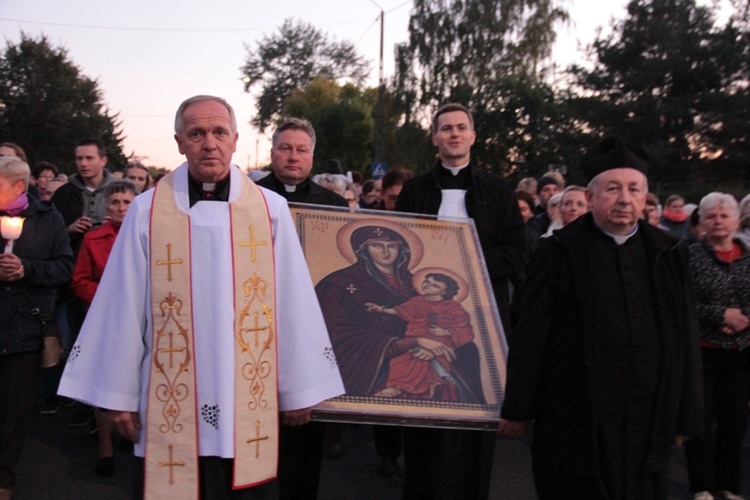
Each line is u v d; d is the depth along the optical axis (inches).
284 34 2716.5
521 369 122.0
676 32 1263.5
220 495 115.0
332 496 198.7
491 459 153.3
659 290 120.4
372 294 142.9
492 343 140.8
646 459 117.9
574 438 118.9
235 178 119.6
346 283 143.4
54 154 1642.5
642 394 118.0
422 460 160.2
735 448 189.2
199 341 113.7
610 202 118.0
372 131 1849.2
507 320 167.0
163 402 112.8
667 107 1247.5
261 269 117.7
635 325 118.3
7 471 183.3
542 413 122.8
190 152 114.4
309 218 151.7
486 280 150.2
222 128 114.9
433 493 155.6
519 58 1355.8
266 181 179.3
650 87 1278.3
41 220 190.2
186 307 113.7
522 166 1190.3
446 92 1381.6
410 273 147.7
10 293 181.9
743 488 203.6
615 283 119.6
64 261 189.8
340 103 1878.7
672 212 363.9
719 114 1205.7
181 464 112.4
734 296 184.1
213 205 117.1
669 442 119.3
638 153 121.1
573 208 228.1
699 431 121.6
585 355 118.0
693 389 121.3
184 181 117.9
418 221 156.3
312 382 118.9
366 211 155.5
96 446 238.7
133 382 113.1
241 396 114.5
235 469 113.3
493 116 1250.0
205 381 113.5
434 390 131.9
